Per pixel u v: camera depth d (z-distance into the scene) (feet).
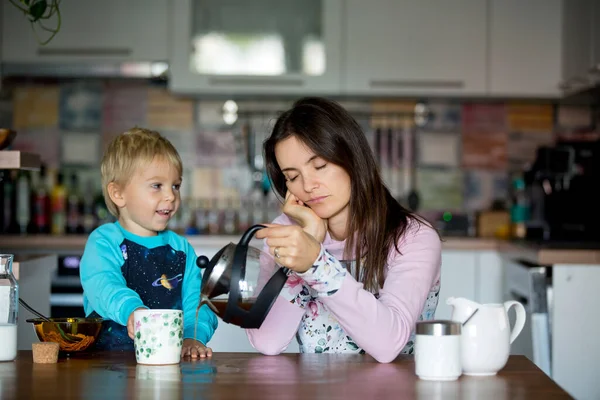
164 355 4.66
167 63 12.55
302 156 5.41
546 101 13.62
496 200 13.93
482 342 4.29
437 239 5.56
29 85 13.87
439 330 4.16
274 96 13.10
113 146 6.45
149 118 13.93
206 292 4.61
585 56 11.48
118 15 12.52
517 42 12.73
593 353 9.05
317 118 5.39
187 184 13.91
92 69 12.50
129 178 6.31
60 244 11.93
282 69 12.73
